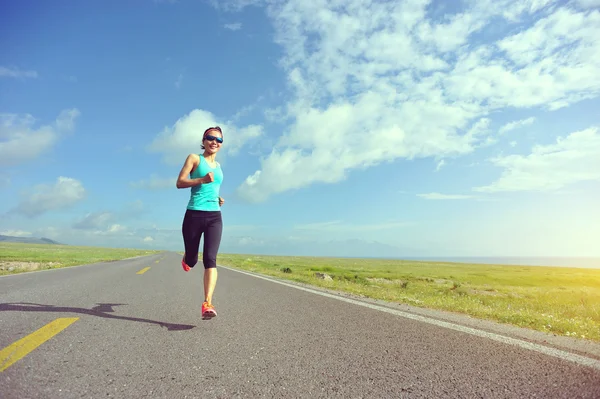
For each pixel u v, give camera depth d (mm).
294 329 3691
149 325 3773
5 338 3107
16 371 2293
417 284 21391
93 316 4137
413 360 2670
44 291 6406
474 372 2410
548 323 4305
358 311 4832
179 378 2244
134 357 2666
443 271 44375
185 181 3791
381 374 2357
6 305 4762
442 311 5215
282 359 2668
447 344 3156
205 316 3809
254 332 3543
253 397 1960
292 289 7562
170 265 17516
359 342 3188
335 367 2494
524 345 3172
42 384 2090
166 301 5488
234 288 7586
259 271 14695
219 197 4055
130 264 18312
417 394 2021
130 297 5852
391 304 5680
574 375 2377
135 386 2092
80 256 33500
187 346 3002
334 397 1971
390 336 3426
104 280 8773
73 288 6949
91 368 2398
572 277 37562
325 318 4289
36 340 3051
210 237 3932
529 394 2037
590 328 4234
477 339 3359
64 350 2799
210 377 2270
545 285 28641
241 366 2498
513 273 44500
